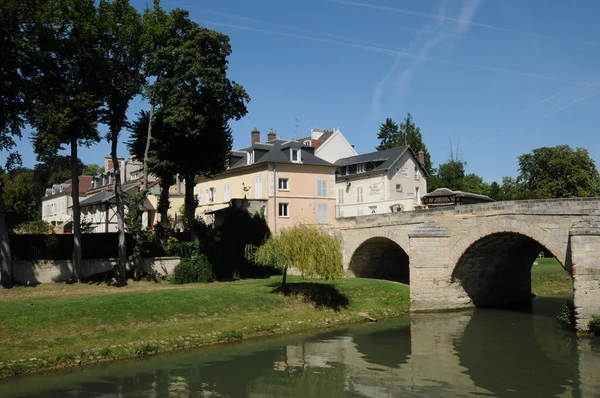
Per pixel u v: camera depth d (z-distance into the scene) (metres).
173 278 30.89
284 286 27.81
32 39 25.02
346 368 17.50
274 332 22.97
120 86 28.39
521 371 17.03
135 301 22.72
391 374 16.83
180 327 21.33
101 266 30.06
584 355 18.77
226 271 33.78
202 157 33.34
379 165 50.56
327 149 54.31
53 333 18.83
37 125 26.05
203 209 48.72
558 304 32.47
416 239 29.50
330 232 38.06
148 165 33.25
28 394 14.66
